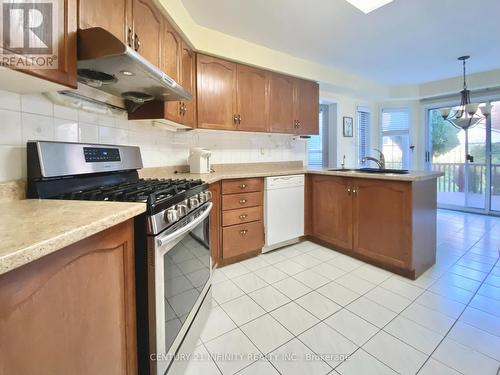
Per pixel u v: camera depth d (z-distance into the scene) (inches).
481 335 59.6
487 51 125.7
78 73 51.3
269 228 109.2
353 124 185.9
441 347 56.1
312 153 180.1
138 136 81.7
